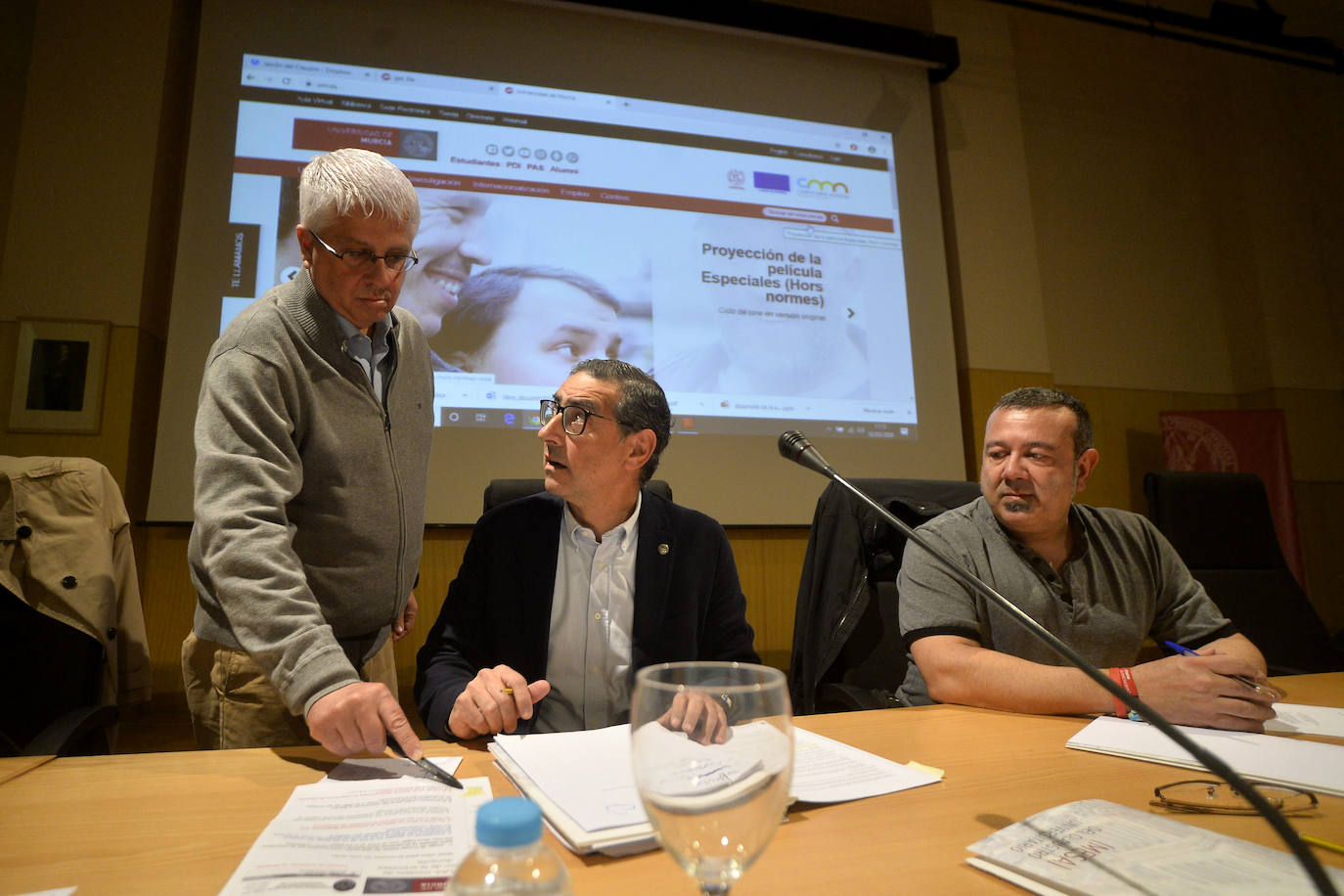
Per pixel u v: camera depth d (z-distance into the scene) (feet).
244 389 3.67
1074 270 13.96
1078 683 3.44
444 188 9.82
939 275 11.64
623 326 10.18
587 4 10.48
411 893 1.68
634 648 4.21
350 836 2.01
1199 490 7.20
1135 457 13.65
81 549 5.17
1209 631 4.70
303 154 9.47
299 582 3.13
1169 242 14.62
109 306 8.84
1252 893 1.60
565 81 10.53
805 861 1.90
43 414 8.54
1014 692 3.57
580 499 4.27
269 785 2.51
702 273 10.61
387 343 4.51
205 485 3.40
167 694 8.57
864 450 10.78
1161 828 1.98
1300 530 13.39
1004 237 12.25
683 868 1.38
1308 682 4.25
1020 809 2.25
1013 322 12.02
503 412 9.59
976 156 12.39
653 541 4.40
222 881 1.79
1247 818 2.14
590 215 10.30
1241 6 14.19
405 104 9.88
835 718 3.47
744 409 10.46
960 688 3.79
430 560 9.34
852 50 11.62
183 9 9.80
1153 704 3.27
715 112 11.07
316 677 2.78
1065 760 2.76
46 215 8.84
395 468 4.41
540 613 4.18
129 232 8.98
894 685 5.41
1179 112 14.96
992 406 11.64
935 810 2.25
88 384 8.63
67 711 4.90
